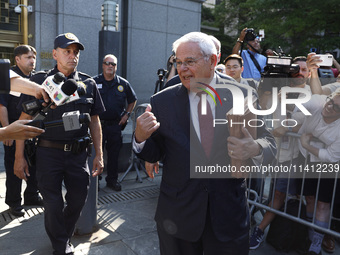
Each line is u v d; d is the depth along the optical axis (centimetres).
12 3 898
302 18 1386
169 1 1098
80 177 252
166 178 171
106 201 378
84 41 891
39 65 853
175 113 166
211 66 163
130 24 1036
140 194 402
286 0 1389
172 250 171
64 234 251
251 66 420
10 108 326
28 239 287
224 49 2048
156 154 175
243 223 170
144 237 297
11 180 325
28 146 241
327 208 260
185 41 159
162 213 171
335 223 294
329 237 279
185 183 163
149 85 1103
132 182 444
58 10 848
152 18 1074
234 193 167
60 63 249
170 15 1109
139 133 156
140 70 1077
